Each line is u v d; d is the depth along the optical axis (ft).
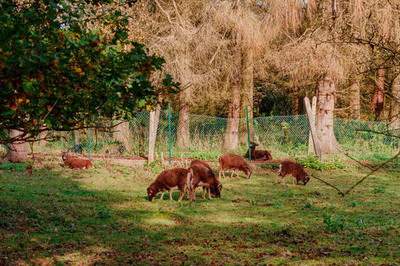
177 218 38.11
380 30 60.29
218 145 89.97
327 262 27.09
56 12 19.95
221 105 112.88
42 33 19.07
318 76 82.48
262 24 82.53
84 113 18.90
